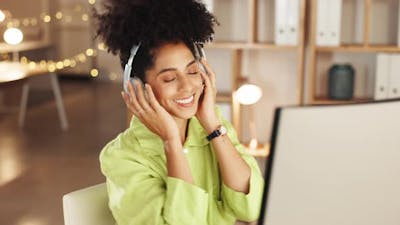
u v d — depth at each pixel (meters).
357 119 0.71
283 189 0.70
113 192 1.24
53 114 6.89
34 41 8.06
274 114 0.68
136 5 1.15
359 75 3.95
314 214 0.73
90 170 4.63
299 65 3.76
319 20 3.70
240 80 4.04
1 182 4.31
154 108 1.14
